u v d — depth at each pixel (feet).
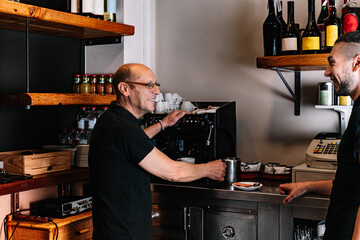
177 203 8.71
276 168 9.10
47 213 8.90
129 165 6.63
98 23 9.30
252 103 10.53
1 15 7.77
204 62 11.15
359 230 4.64
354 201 5.33
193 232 8.57
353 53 5.53
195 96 11.31
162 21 11.69
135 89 6.98
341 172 5.52
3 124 9.18
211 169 7.69
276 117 10.25
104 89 10.25
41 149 9.91
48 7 10.12
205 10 11.09
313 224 7.89
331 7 8.41
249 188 7.98
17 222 8.70
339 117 9.50
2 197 8.92
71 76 10.78
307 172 7.96
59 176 8.85
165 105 9.92
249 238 8.07
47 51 10.14
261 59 8.70
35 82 9.86
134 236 6.66
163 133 9.39
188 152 9.27
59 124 10.47
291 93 9.71
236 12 10.66
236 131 10.73
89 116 10.73
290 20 9.02
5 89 9.23
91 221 9.25
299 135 9.99
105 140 6.58
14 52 9.40
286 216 7.73
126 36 10.71
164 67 11.72
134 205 6.67
